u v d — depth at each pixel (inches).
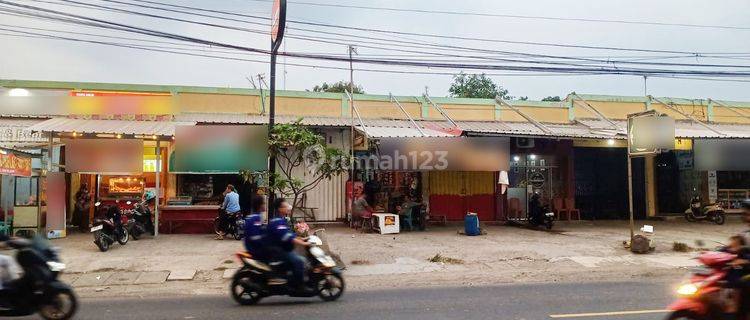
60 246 532.1
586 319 267.9
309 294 312.0
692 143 787.4
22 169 563.2
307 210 737.6
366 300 319.9
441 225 743.1
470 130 672.4
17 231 576.1
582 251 516.7
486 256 489.7
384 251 511.2
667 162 870.4
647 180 860.0
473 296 331.0
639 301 313.1
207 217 638.5
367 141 674.8
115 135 589.6
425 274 418.6
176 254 488.4
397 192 764.0
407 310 291.3
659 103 891.4
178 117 706.8
